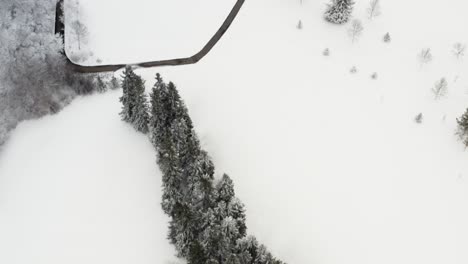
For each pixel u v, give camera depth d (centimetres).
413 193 6128
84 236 5962
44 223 6084
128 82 6462
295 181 6303
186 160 6059
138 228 6000
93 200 6281
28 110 7138
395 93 7256
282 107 7138
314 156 6556
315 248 5700
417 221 5878
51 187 6419
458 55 7588
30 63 7300
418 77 7438
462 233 5753
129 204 6225
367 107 7112
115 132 6988
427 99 7138
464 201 6022
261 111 7100
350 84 7425
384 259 5594
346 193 6166
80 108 7325
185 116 6425
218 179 6281
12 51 7331
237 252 5166
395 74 7506
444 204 6006
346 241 5744
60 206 6238
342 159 6512
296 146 6675
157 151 6506
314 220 5931
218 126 6938
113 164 6638
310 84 7438
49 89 7300
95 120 7162
